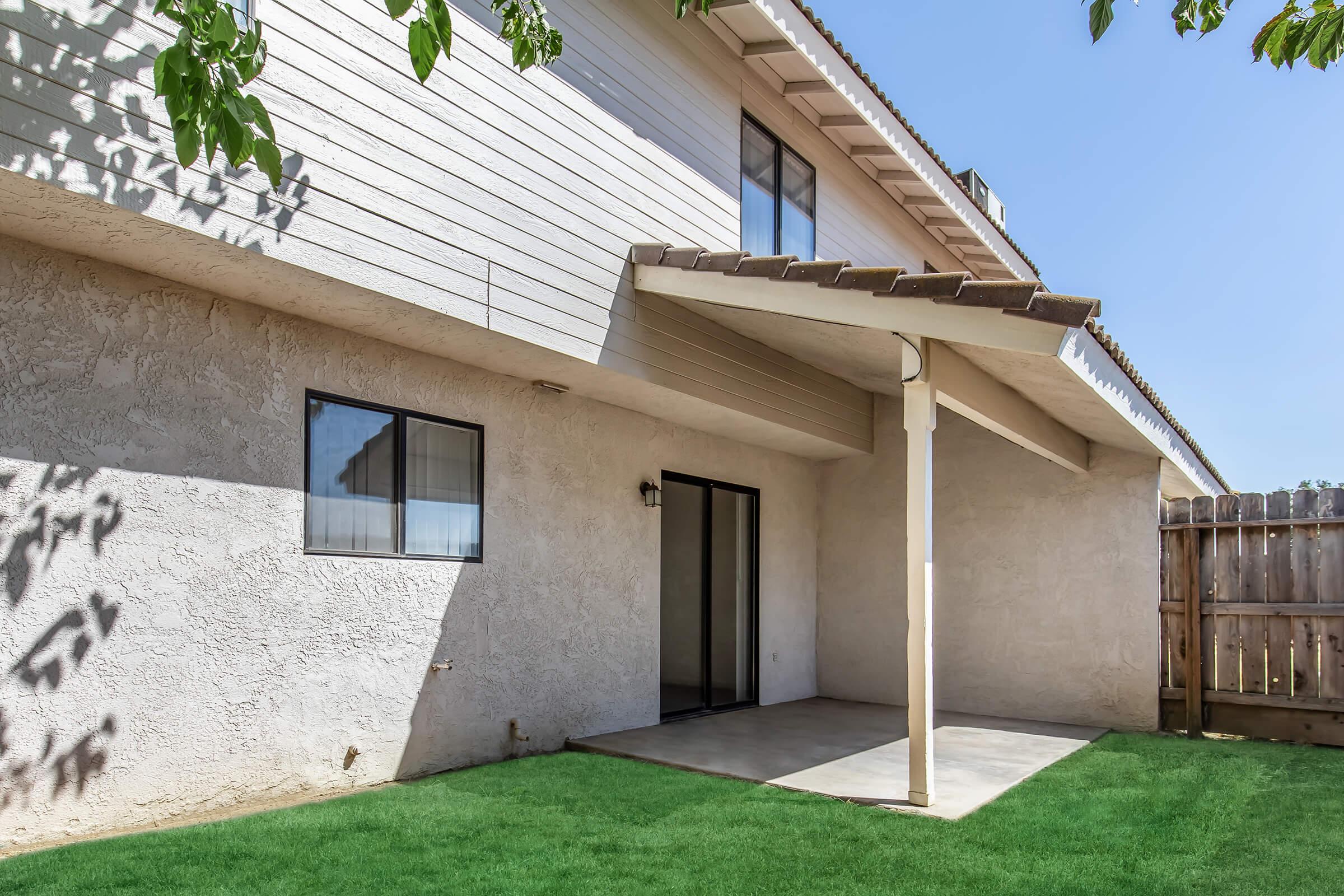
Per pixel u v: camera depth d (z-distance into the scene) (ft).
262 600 16.90
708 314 24.89
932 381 18.93
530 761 21.53
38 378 13.93
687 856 14.03
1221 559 27.73
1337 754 23.77
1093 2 9.73
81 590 14.19
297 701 17.40
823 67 27.48
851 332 22.20
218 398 16.44
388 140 17.04
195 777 15.60
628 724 26.17
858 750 23.45
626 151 23.08
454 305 18.10
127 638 14.74
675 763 21.40
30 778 13.42
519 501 23.00
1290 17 10.24
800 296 19.90
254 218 14.62
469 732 21.16
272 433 17.33
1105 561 29.55
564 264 20.86
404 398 20.15
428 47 9.88
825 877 13.24
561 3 21.33
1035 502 31.19
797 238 30.86
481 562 21.79
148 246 14.30
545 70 20.76
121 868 12.49
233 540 16.47
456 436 21.54
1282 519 26.61
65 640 13.94
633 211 23.17
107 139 12.78
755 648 32.65
